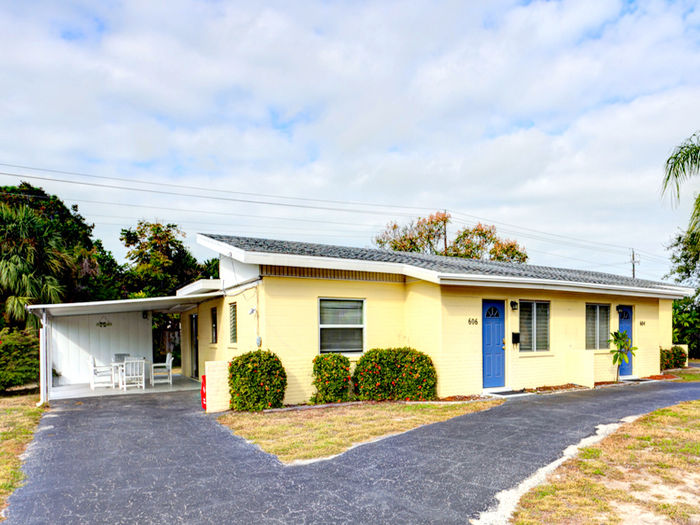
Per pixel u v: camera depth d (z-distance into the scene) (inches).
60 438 319.6
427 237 1540.4
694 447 270.2
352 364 466.0
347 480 226.4
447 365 458.6
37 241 708.7
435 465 246.5
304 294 449.1
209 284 518.0
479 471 236.4
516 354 504.1
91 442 307.4
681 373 700.0
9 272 653.9
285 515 187.8
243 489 216.8
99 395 517.0
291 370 436.1
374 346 482.3
